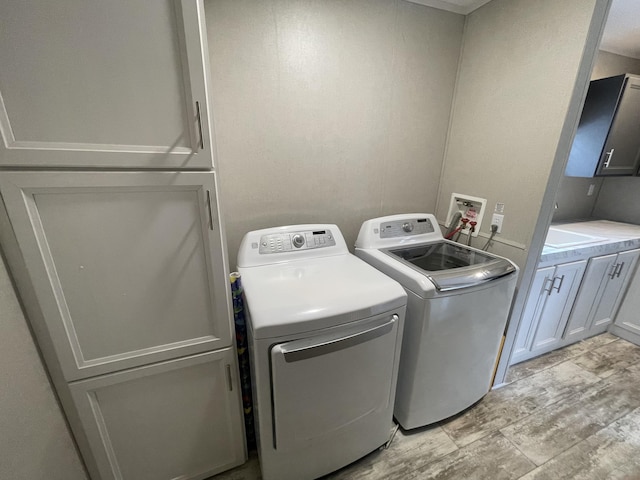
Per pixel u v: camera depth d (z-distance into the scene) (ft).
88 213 2.55
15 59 2.07
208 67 2.67
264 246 4.59
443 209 6.67
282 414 3.37
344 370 3.50
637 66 7.76
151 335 3.10
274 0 4.38
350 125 5.50
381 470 4.24
